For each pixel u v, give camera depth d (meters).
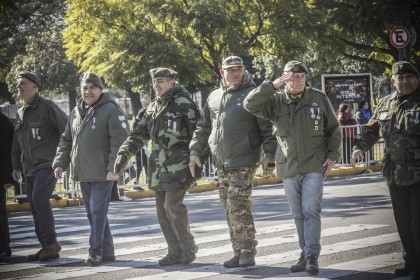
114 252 9.26
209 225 11.66
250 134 7.82
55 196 17.92
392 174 7.13
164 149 8.12
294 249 8.97
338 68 42.75
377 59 28.94
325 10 26.23
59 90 47.94
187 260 8.16
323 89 24.56
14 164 9.38
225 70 7.87
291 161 7.43
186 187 8.09
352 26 25.69
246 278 7.27
